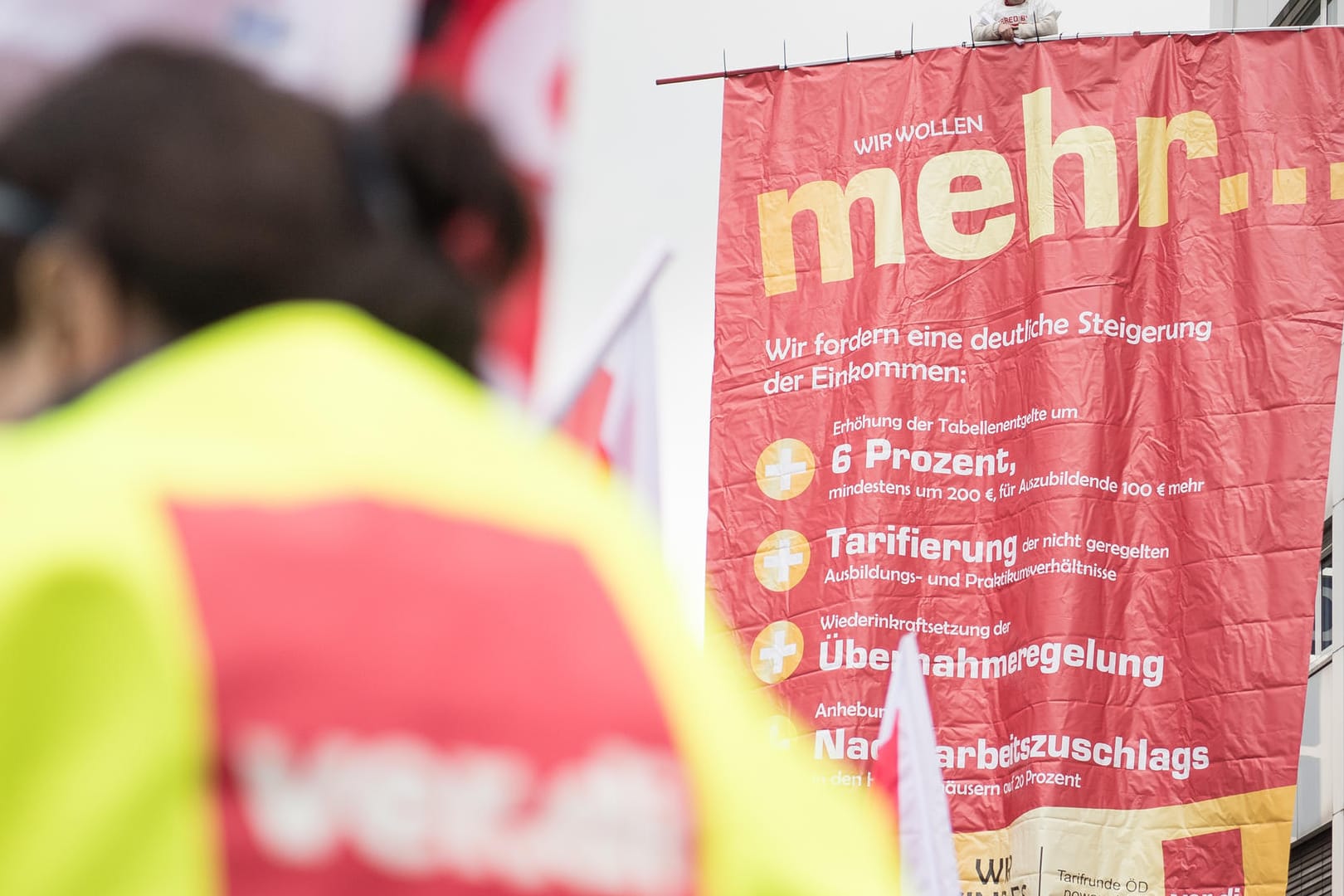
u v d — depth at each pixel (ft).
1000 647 54.29
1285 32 57.06
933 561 55.06
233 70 5.88
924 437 55.98
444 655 5.00
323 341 5.57
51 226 5.55
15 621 4.46
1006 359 56.34
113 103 5.65
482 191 6.23
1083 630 53.52
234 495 4.99
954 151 57.82
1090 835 52.16
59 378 5.61
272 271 5.63
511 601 5.23
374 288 5.81
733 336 57.52
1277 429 54.08
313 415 5.36
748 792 5.43
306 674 4.75
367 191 6.00
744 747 5.58
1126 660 53.26
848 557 55.21
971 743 53.62
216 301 5.59
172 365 5.42
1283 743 51.78
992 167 57.62
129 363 5.57
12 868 4.38
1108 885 51.88
